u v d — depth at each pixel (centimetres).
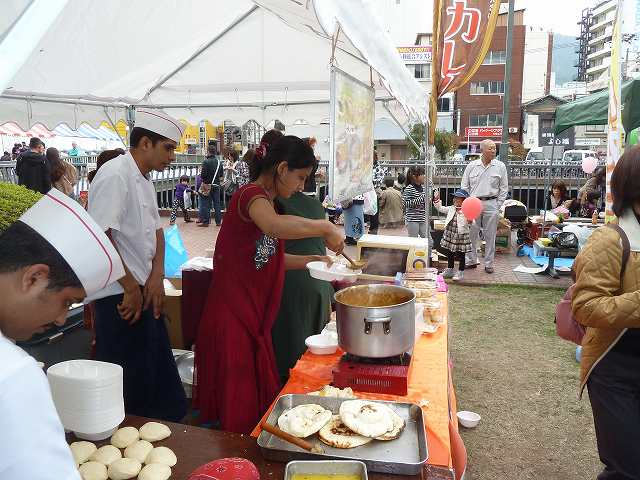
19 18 78
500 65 4184
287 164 203
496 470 282
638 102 509
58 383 142
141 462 133
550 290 654
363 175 366
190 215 1268
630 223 175
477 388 383
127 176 228
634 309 163
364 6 193
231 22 404
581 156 2009
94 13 240
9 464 72
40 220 87
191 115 617
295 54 470
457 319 542
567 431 323
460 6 549
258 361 216
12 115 362
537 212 1221
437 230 768
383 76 218
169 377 258
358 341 180
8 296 84
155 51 357
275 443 139
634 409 176
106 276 93
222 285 211
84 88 345
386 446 139
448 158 2847
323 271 216
